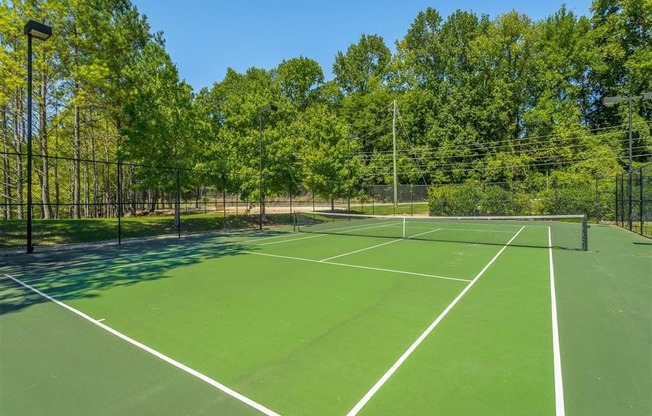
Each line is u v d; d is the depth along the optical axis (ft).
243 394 11.90
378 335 16.83
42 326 18.66
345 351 15.11
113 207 101.14
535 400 11.30
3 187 87.71
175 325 18.52
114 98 73.20
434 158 142.20
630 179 59.16
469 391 11.89
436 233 63.41
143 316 20.02
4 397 11.87
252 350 15.35
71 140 82.74
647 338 16.15
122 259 39.04
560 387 12.07
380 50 196.13
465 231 66.59
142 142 65.62
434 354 14.73
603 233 57.82
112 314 20.45
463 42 152.97
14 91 65.26
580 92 130.62
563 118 121.80
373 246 47.16
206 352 15.23
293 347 15.60
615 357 14.29
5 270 33.68
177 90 68.13
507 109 133.69
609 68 122.31
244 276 29.73
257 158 78.28
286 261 36.47
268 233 65.87
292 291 24.84
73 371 13.67
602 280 27.12
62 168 94.07
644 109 116.67
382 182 153.38
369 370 13.44
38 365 14.20
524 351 14.92
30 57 42.45
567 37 122.83
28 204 43.50
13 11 59.98
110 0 84.69
